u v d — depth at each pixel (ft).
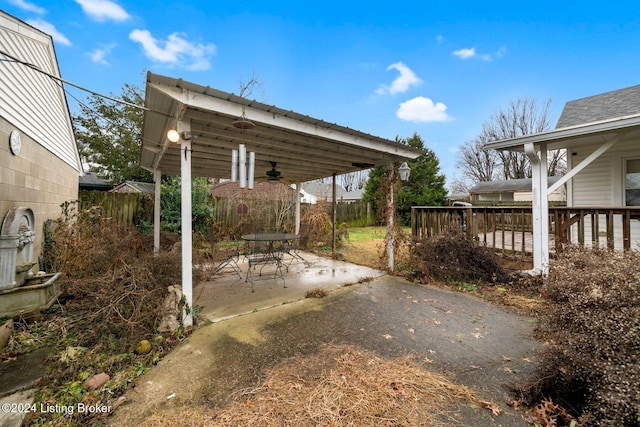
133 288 9.25
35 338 8.54
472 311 10.80
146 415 5.51
